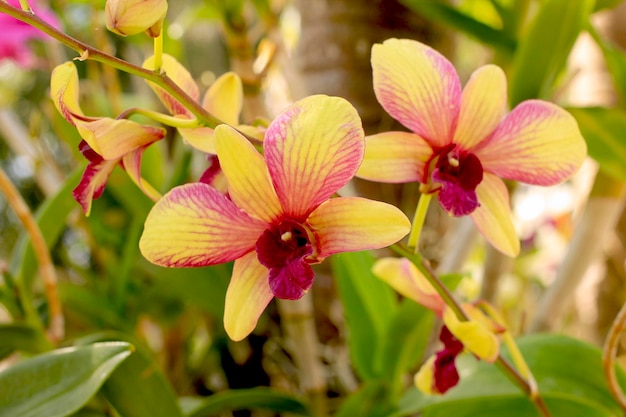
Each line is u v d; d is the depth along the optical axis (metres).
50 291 0.35
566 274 0.40
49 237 0.38
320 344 0.46
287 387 0.49
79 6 0.52
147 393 0.32
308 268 0.26
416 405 0.34
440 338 0.31
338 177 0.26
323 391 0.39
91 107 0.43
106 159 0.27
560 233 0.66
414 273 0.31
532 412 0.34
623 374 0.33
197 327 0.55
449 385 0.30
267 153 0.25
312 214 0.26
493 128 0.28
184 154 0.41
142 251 0.26
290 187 0.26
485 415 0.35
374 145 0.28
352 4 0.47
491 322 0.31
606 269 0.53
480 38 0.43
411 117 0.28
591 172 0.48
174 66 0.29
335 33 0.47
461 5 0.54
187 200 0.26
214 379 0.52
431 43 0.49
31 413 0.29
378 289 0.36
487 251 0.42
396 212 0.26
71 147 0.41
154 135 0.28
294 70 0.40
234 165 0.26
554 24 0.36
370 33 0.47
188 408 0.38
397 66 0.27
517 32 0.42
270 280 0.26
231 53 0.37
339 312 0.46
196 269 0.41
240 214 0.26
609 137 0.37
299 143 0.25
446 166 0.28
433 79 0.28
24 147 0.49
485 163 0.29
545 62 0.37
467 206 0.28
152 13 0.26
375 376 0.37
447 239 0.50
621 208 0.50
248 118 0.38
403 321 0.34
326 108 0.25
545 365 0.33
